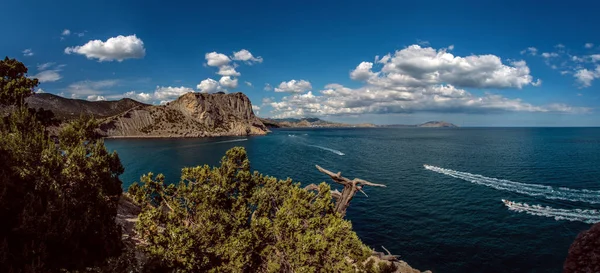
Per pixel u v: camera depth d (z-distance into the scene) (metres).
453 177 58.69
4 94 23.84
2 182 11.69
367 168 70.38
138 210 26.89
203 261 15.50
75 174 14.91
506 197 44.34
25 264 10.48
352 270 14.45
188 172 19.83
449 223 35.28
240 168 21.44
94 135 20.22
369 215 38.34
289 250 15.43
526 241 30.42
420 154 96.06
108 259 12.91
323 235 16.05
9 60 26.42
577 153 88.81
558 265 26.33
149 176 19.62
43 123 26.73
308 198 19.20
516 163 72.31
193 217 18.39
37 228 11.44
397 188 50.88
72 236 12.76
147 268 13.25
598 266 5.81
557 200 42.53
